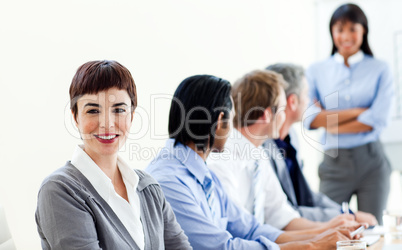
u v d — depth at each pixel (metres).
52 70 2.79
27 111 2.68
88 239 1.46
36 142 2.70
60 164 2.79
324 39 5.20
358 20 4.39
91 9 3.00
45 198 1.47
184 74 3.68
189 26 3.75
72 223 1.45
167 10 3.54
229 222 2.34
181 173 2.06
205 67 3.92
